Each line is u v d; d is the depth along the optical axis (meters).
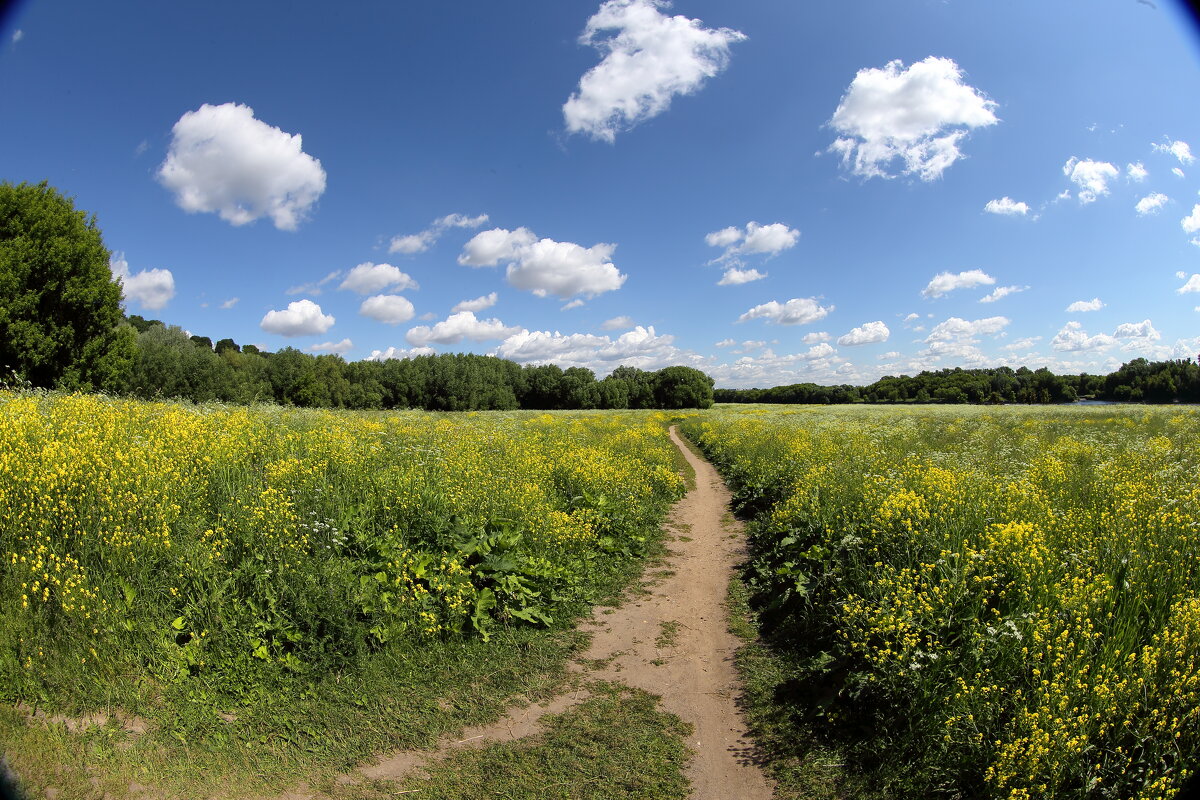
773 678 5.27
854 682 4.57
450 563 6.05
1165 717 3.29
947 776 3.66
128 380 24.25
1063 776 3.31
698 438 29.30
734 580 8.08
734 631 6.41
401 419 16.45
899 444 14.70
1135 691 3.45
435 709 4.61
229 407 13.88
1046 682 3.64
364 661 4.82
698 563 8.91
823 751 4.18
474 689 4.93
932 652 4.38
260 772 3.71
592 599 7.18
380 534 6.36
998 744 3.48
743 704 4.91
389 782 3.77
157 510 5.36
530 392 92.31
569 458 11.62
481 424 17.59
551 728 4.49
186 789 3.47
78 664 4.08
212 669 4.45
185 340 56.34
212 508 6.13
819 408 58.06
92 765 3.47
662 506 12.40
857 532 6.91
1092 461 10.69
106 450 6.39
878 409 48.16
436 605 5.66
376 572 5.68
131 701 4.02
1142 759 3.23
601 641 6.09
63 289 21.39
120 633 4.38
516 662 5.43
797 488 9.94
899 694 4.26
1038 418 25.42
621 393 98.31
